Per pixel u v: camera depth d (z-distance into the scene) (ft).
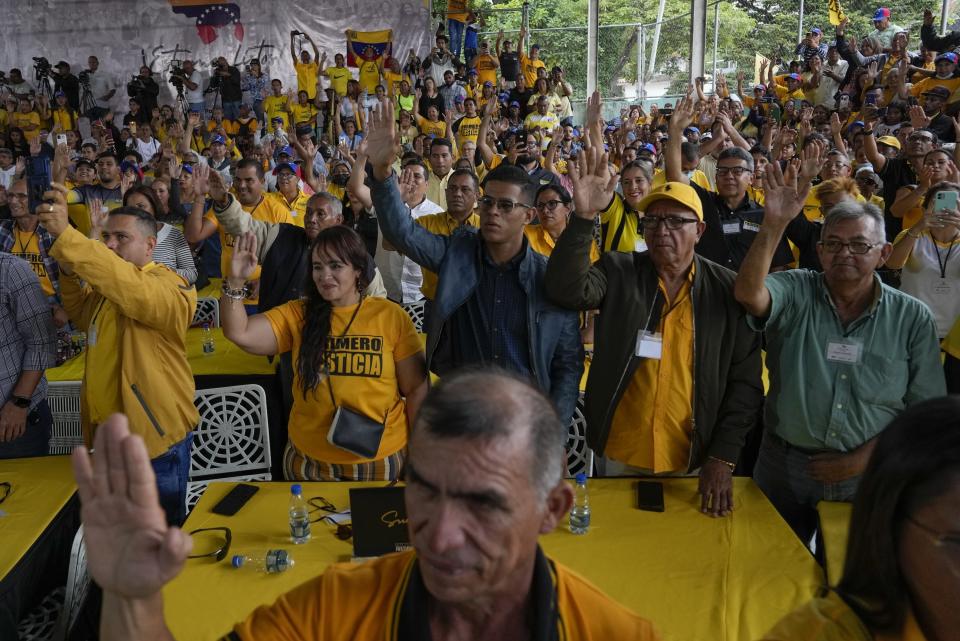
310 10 54.95
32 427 10.04
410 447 2.82
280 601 3.16
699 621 5.65
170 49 55.83
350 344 8.11
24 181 15.53
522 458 2.70
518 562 2.79
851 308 7.66
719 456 7.68
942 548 2.65
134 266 8.25
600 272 8.28
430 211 17.39
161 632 2.77
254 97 51.90
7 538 7.13
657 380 8.00
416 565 3.03
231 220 13.87
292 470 8.44
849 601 2.92
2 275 9.31
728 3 65.82
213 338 14.83
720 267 8.18
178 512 9.11
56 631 6.80
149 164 36.78
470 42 54.85
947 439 2.68
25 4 55.11
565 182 26.04
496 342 8.50
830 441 7.68
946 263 12.57
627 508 7.47
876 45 43.27
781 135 19.79
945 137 29.45
